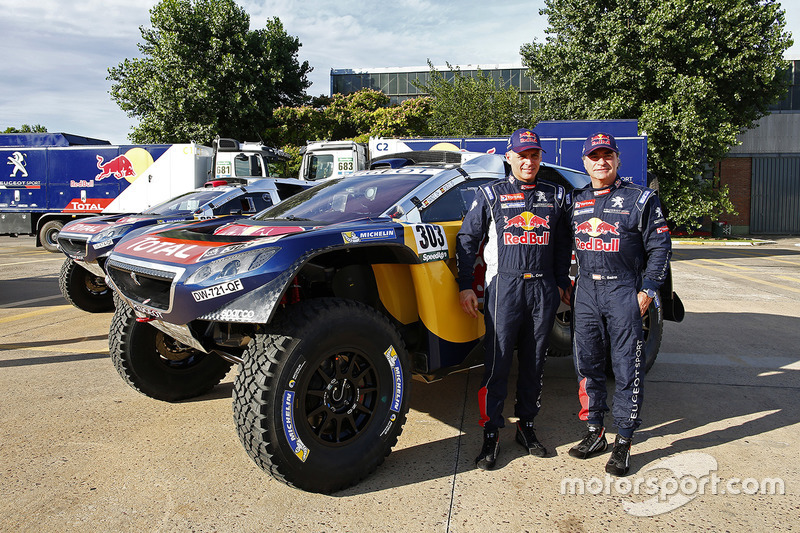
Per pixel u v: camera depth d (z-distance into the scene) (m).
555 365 4.70
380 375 2.65
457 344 3.09
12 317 6.44
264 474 2.70
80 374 4.26
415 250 2.89
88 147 14.78
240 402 2.35
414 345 3.12
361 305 2.61
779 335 5.54
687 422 3.35
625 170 13.05
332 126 24.64
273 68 23.31
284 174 15.77
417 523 2.28
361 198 3.28
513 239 2.80
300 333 2.36
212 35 22.02
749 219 25.39
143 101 22.34
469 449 3.02
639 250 2.79
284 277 2.31
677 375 4.26
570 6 18.98
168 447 2.99
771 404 3.63
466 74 27.72
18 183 15.09
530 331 2.89
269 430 2.30
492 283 2.86
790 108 25.31
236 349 2.91
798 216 25.28
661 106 17.83
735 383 4.07
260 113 22.70
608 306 2.79
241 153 14.45
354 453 2.54
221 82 22.22
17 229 15.22
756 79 18.36
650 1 17.66
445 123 23.09
